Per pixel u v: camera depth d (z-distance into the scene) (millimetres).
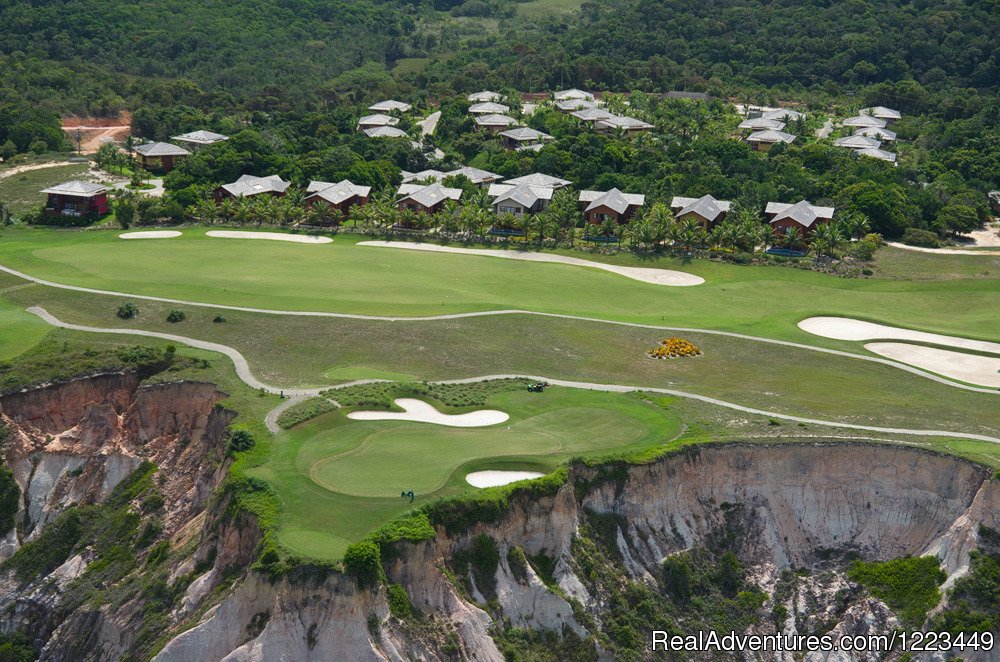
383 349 117125
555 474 82875
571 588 78688
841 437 93125
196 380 101812
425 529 74000
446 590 73250
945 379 114812
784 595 83312
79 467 94812
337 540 72250
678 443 90188
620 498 85625
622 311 138250
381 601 69500
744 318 137125
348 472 83000
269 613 69125
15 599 84938
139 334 118625
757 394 106938
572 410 100000
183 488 90125
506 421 96625
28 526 91625
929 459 89625
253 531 74875
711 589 83062
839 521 88625
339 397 99000
